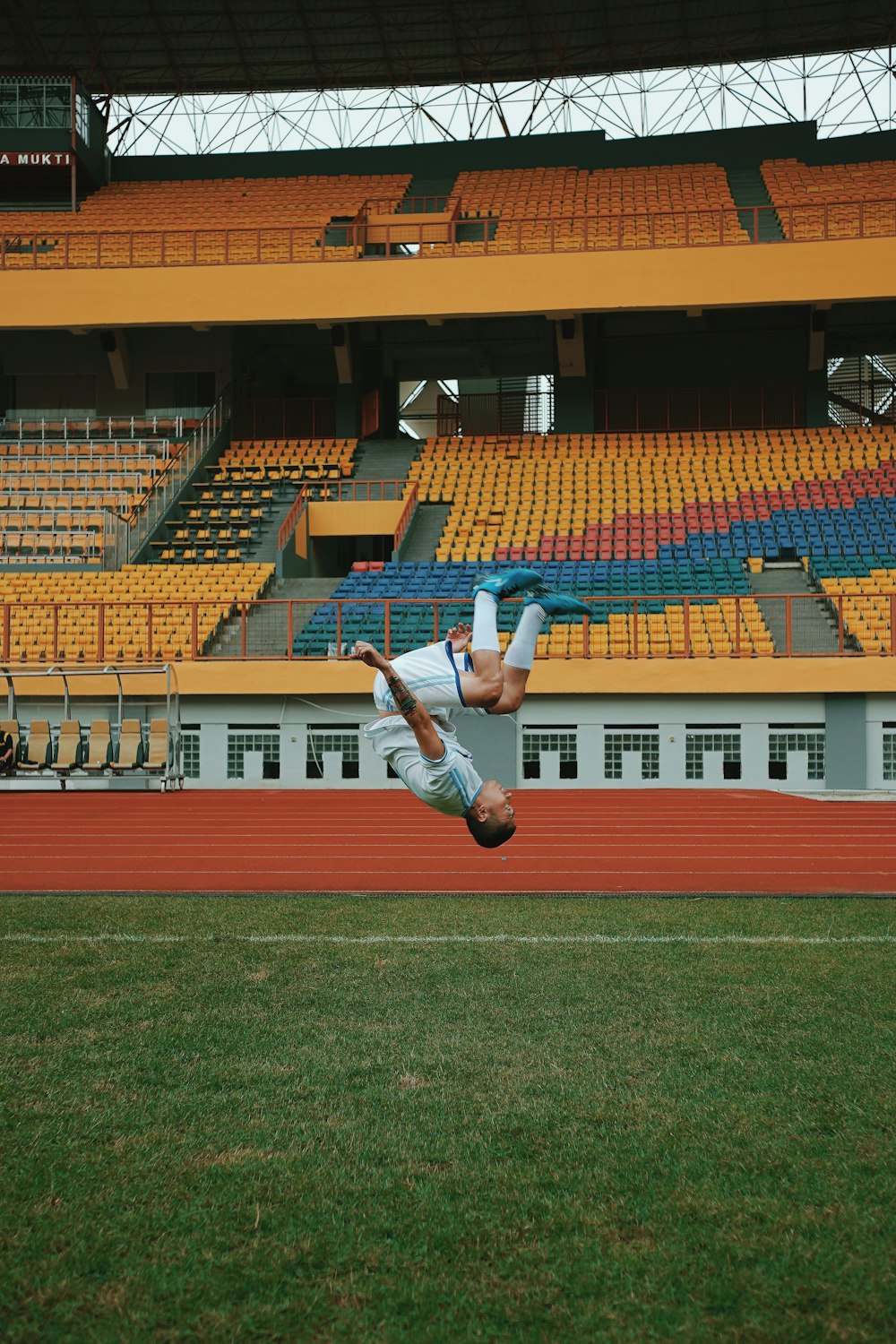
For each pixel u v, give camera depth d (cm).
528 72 4216
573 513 3066
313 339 3816
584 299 3159
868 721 2255
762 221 3569
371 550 3597
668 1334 306
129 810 1859
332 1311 318
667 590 2653
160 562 2956
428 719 602
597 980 658
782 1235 356
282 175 4194
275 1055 525
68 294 3272
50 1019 586
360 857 1256
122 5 3875
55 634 2386
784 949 743
